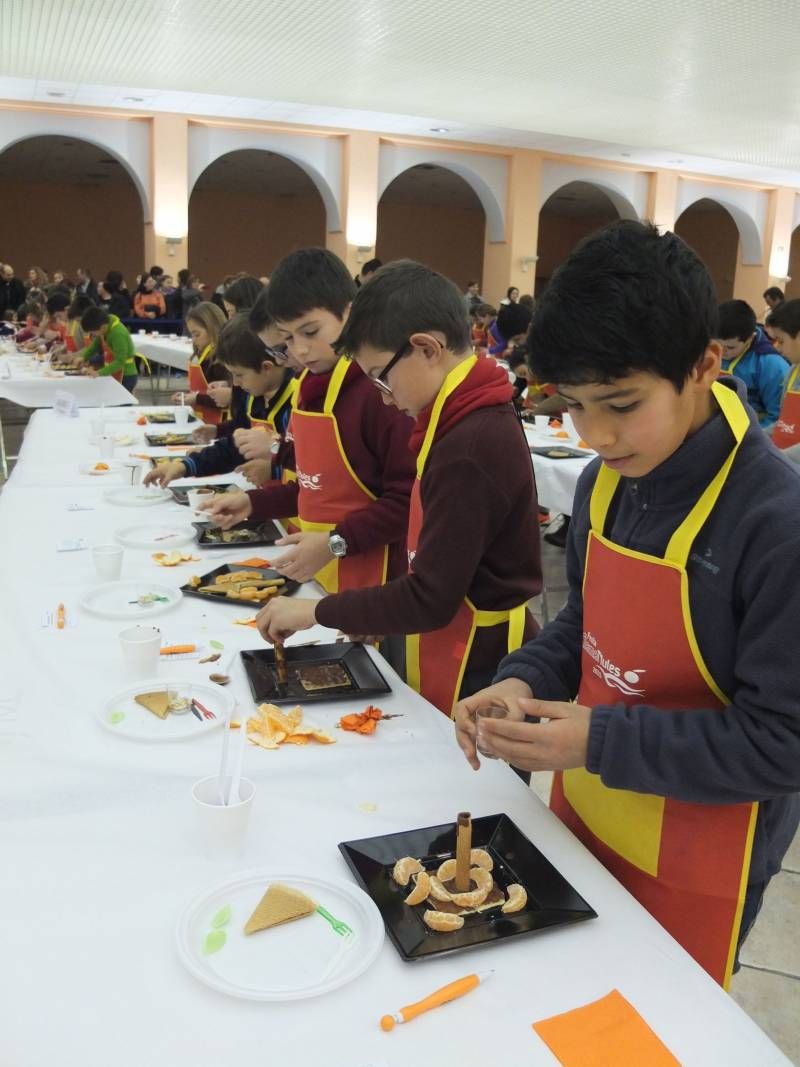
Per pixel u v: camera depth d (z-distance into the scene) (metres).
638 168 14.86
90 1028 0.75
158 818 1.05
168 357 9.11
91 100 11.30
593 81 8.93
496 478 1.33
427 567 1.32
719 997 0.81
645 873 1.05
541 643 1.20
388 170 13.42
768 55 7.76
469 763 1.16
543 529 5.01
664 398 0.82
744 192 15.89
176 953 0.83
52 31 8.00
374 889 0.92
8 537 2.22
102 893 0.92
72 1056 0.72
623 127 11.38
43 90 10.70
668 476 0.94
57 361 7.55
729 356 4.19
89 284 13.37
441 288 1.34
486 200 14.24
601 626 1.04
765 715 0.86
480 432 1.32
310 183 18.30
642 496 0.99
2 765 1.16
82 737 1.24
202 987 0.79
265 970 0.81
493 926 0.87
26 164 16.47
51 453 3.39
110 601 1.78
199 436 3.63
